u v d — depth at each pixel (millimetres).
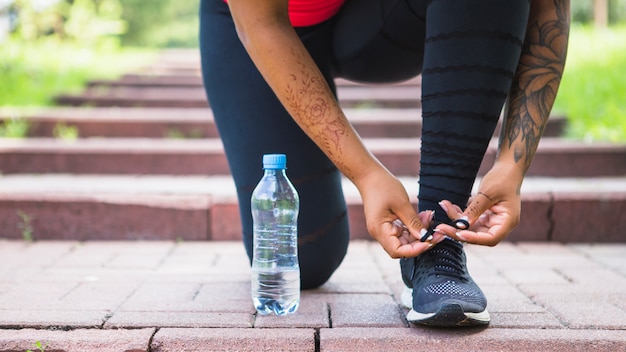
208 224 3230
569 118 4770
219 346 1667
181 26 19422
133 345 1664
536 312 1901
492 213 1573
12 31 8570
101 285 2262
